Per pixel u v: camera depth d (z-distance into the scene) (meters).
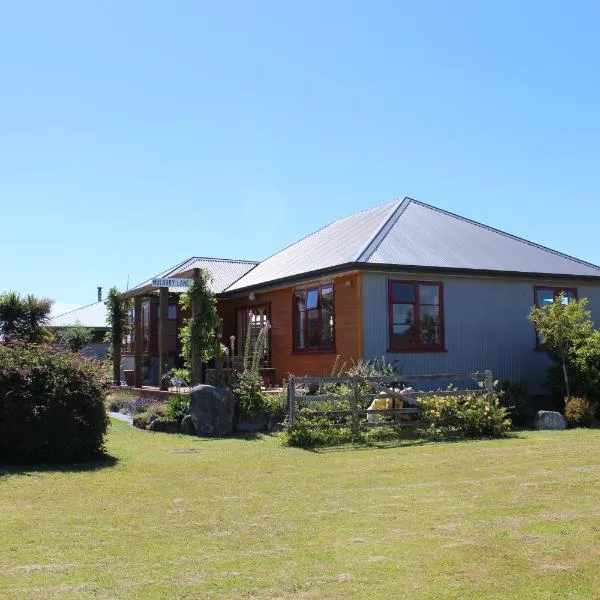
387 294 17.62
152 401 18.11
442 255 18.73
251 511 7.29
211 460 10.77
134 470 9.82
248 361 19.80
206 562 5.54
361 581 5.05
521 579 5.07
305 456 11.24
